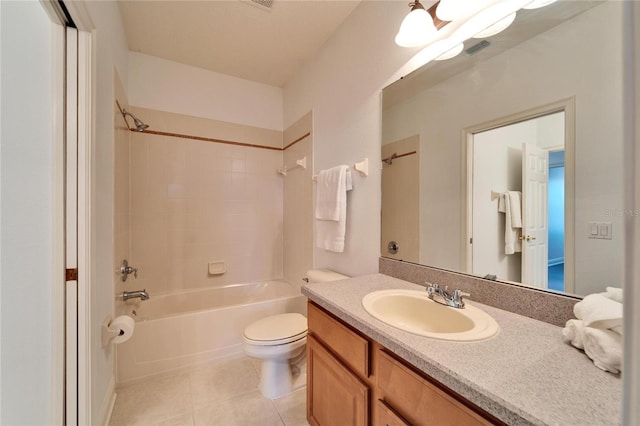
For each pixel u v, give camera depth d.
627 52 0.25
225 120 2.59
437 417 0.62
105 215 1.32
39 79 0.97
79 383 1.02
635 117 0.24
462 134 1.11
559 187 0.82
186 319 1.85
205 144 2.50
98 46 1.19
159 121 2.29
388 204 1.46
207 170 2.51
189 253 2.44
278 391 1.57
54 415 0.98
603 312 0.60
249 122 2.70
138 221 2.21
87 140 1.03
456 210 1.14
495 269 0.99
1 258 0.98
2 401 0.98
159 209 2.30
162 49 2.16
